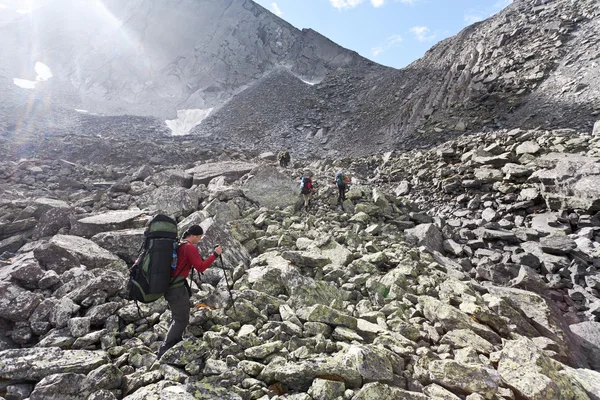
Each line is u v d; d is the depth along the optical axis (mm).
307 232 9867
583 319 6801
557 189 12250
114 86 95000
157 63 105562
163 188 11352
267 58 107875
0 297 4633
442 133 38281
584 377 4125
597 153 13711
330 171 23016
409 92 58938
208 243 7023
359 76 84500
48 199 10852
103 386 3416
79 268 5793
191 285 5574
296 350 4059
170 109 87688
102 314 4660
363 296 6402
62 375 3297
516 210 12922
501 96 38219
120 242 7137
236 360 3811
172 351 3740
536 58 40031
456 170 17375
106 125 59875
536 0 50344
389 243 9898
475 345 4590
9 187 14227
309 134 61781
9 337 4496
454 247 10547
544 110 30812
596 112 25719
